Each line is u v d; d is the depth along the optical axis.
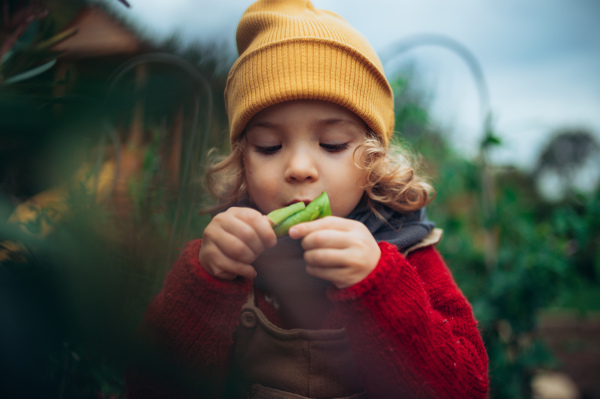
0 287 0.18
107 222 0.29
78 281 0.18
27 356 0.18
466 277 0.91
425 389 0.30
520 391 0.83
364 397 0.35
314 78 0.35
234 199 0.41
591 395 1.00
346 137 0.36
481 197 0.96
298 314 0.37
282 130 0.35
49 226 0.23
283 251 0.37
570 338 1.31
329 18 0.42
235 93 0.38
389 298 0.30
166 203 0.47
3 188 0.21
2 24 0.29
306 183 0.35
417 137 1.04
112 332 0.19
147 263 0.30
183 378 0.25
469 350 0.34
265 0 0.43
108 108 0.20
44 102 0.21
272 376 0.35
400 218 0.41
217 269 0.32
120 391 0.38
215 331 0.32
